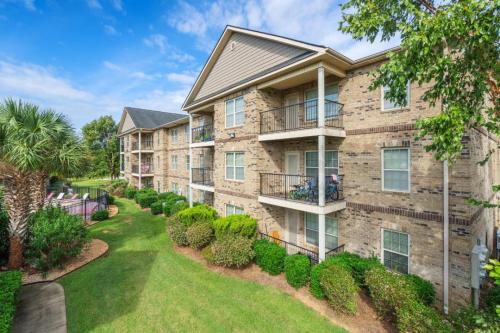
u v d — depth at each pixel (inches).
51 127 335.0
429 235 272.4
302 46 333.7
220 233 395.2
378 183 315.0
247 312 255.9
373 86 185.3
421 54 150.2
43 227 354.6
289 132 360.8
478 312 190.9
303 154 420.8
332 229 380.5
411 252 286.8
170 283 316.2
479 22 134.8
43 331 225.0
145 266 366.6
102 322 239.1
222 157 505.0
